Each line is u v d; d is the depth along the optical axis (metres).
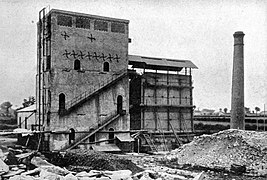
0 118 91.12
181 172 30.42
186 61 57.97
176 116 54.00
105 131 46.00
